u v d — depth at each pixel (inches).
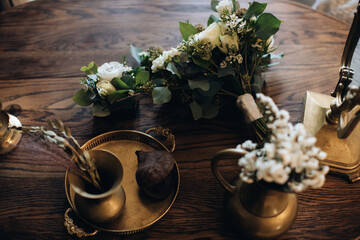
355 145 26.5
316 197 25.0
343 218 24.1
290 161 17.2
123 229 23.1
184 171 26.1
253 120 24.6
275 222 21.0
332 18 37.8
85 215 21.9
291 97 30.7
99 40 35.1
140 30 36.2
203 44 25.6
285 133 18.5
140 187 23.6
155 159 22.9
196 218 23.9
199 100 28.1
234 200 21.8
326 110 26.9
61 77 31.8
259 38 26.8
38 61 33.1
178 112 28.9
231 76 26.2
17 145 27.0
